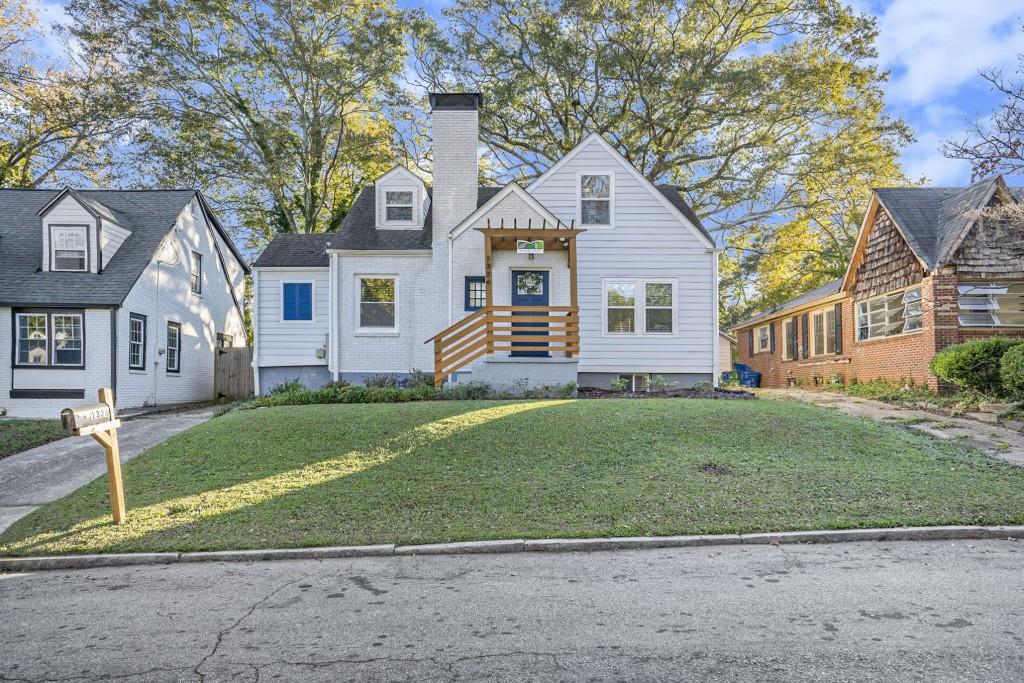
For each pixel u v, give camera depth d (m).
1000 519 6.88
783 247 32.94
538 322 15.65
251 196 31.80
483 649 4.09
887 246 17.72
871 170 29.39
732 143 30.20
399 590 5.30
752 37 29.28
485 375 14.98
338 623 4.59
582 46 28.80
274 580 5.62
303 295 19.38
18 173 29.08
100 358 17.45
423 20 29.81
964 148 11.96
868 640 4.13
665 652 4.00
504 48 29.47
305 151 30.44
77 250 18.17
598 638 4.24
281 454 9.55
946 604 4.77
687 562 5.93
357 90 29.72
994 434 11.02
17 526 7.30
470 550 6.35
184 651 4.16
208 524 7.06
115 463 7.27
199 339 23.22
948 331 15.23
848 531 6.61
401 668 3.84
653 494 7.73
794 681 3.59
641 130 29.84
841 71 27.88
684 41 29.06
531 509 7.34
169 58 28.48
